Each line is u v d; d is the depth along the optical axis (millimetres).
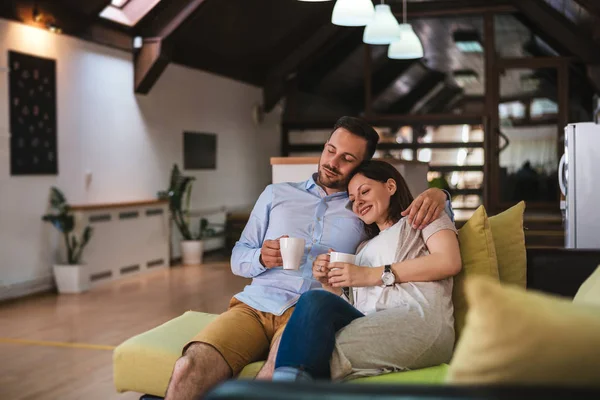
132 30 7664
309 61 11070
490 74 10500
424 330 1889
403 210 2201
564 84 10273
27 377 3666
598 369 859
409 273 2004
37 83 6312
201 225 8922
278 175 3359
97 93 7195
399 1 10570
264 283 2307
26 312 5449
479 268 2109
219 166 9844
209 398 844
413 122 10852
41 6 6242
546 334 846
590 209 4031
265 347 2217
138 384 2211
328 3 9891
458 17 10578
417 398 793
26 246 6199
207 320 2541
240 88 10461
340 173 2314
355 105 11117
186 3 7586
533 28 10344
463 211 10648
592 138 4027
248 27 9188
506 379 894
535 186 10430
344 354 1807
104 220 6973
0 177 5898
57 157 6582
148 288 6641
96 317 5258
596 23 8430
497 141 10539
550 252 2307
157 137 8312
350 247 2330
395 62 10898
